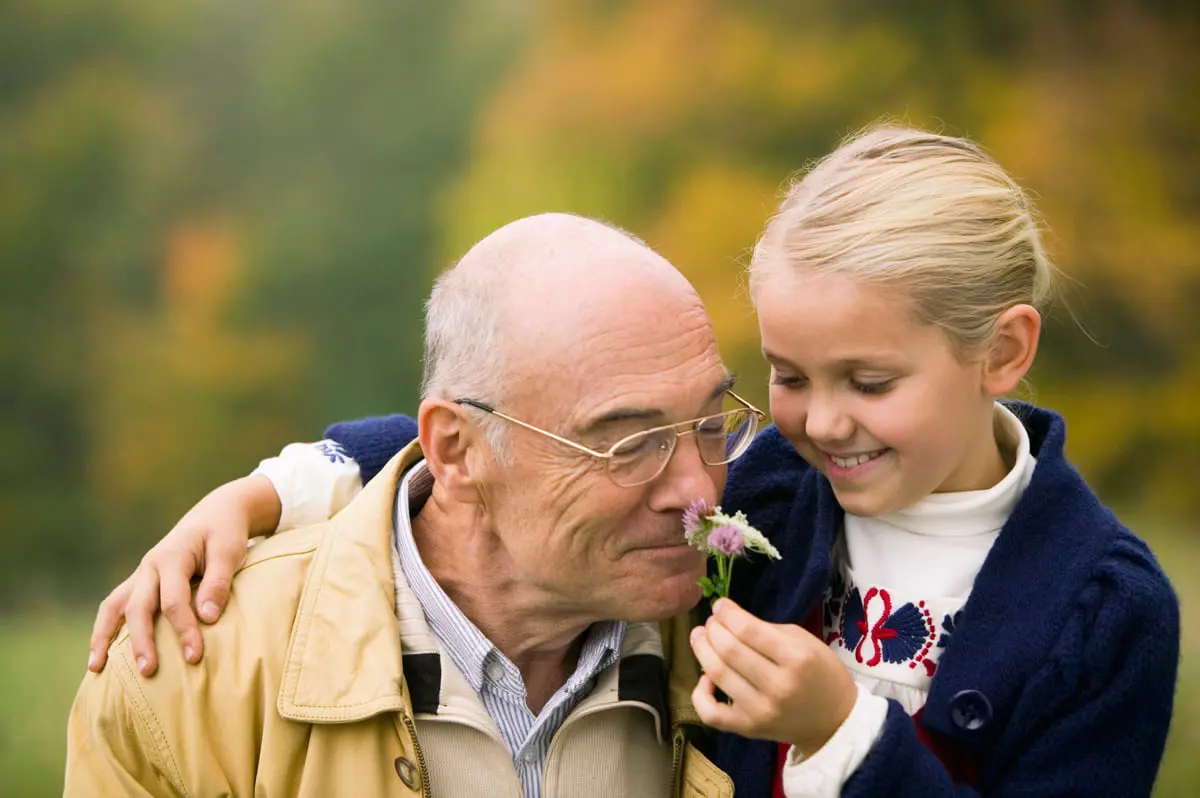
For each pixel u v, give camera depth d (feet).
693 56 61.05
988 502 8.13
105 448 78.23
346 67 79.61
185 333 79.46
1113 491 51.08
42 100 84.23
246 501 9.07
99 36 84.53
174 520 76.64
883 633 8.25
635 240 8.47
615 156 62.34
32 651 31.76
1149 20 56.54
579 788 8.36
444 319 8.37
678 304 8.02
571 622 8.43
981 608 7.91
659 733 8.56
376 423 10.16
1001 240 7.77
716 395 8.09
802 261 7.61
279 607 8.38
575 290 7.89
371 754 8.00
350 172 79.25
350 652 8.10
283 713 7.95
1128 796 7.60
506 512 8.15
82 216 82.89
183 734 8.07
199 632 8.21
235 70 86.28
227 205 82.33
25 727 25.52
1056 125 56.08
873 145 8.11
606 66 63.52
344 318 77.82
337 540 8.55
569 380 7.79
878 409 7.61
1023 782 7.66
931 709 7.86
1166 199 54.90
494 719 8.52
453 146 76.23
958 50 57.72
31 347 80.12
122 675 8.16
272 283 78.84
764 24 60.03
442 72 77.05
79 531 75.66
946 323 7.56
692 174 59.72
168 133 83.25
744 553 8.46
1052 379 52.26
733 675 7.34
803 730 7.36
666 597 8.09
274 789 7.99
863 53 58.13
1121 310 53.01
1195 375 51.67
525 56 70.69
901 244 7.44
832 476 7.98
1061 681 7.62
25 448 78.23
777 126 59.31
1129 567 7.78
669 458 7.91
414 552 8.55
